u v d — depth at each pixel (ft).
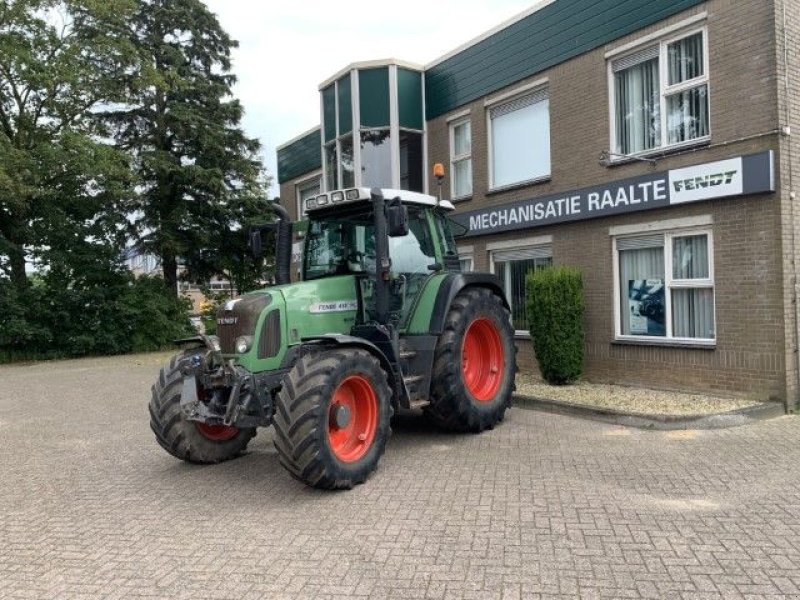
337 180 47.55
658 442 22.17
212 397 20.21
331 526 15.60
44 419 31.24
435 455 21.47
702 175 28.02
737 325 27.25
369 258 23.04
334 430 18.47
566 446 22.13
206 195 72.84
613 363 32.78
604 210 32.55
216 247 75.00
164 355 64.39
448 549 13.99
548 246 36.76
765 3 26.08
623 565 12.95
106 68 68.39
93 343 63.72
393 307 23.04
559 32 35.45
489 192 40.16
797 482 17.47
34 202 64.18
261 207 74.69
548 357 32.48
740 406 25.49
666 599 11.59
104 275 67.77
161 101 71.87
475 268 41.27
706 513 15.48
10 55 60.13
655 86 31.19
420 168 45.73
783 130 25.84
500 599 11.81
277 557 13.98
